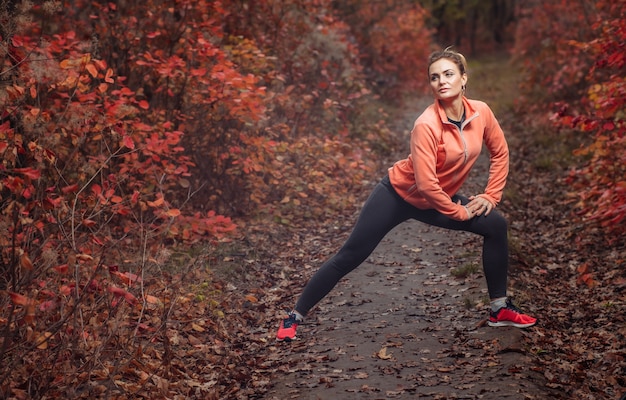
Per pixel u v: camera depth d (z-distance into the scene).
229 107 7.14
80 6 8.26
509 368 4.20
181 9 8.45
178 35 8.10
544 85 15.45
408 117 15.55
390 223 4.59
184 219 6.25
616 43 6.96
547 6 15.36
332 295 5.80
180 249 6.54
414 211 4.58
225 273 6.19
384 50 18.06
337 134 10.47
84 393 3.88
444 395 3.92
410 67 19.28
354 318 5.27
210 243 6.45
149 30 8.06
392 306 5.46
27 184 3.99
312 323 5.25
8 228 4.32
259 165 7.38
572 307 5.52
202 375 4.51
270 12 10.45
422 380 4.15
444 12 38.44
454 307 5.34
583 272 5.59
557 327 5.07
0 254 4.38
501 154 4.65
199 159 7.76
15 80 5.03
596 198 7.62
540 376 4.15
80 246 4.49
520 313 4.82
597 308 5.43
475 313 5.16
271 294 5.94
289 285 6.16
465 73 4.38
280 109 9.14
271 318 5.41
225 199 7.89
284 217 7.88
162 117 7.56
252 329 5.25
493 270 4.70
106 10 7.62
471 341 4.64
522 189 9.65
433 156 4.31
